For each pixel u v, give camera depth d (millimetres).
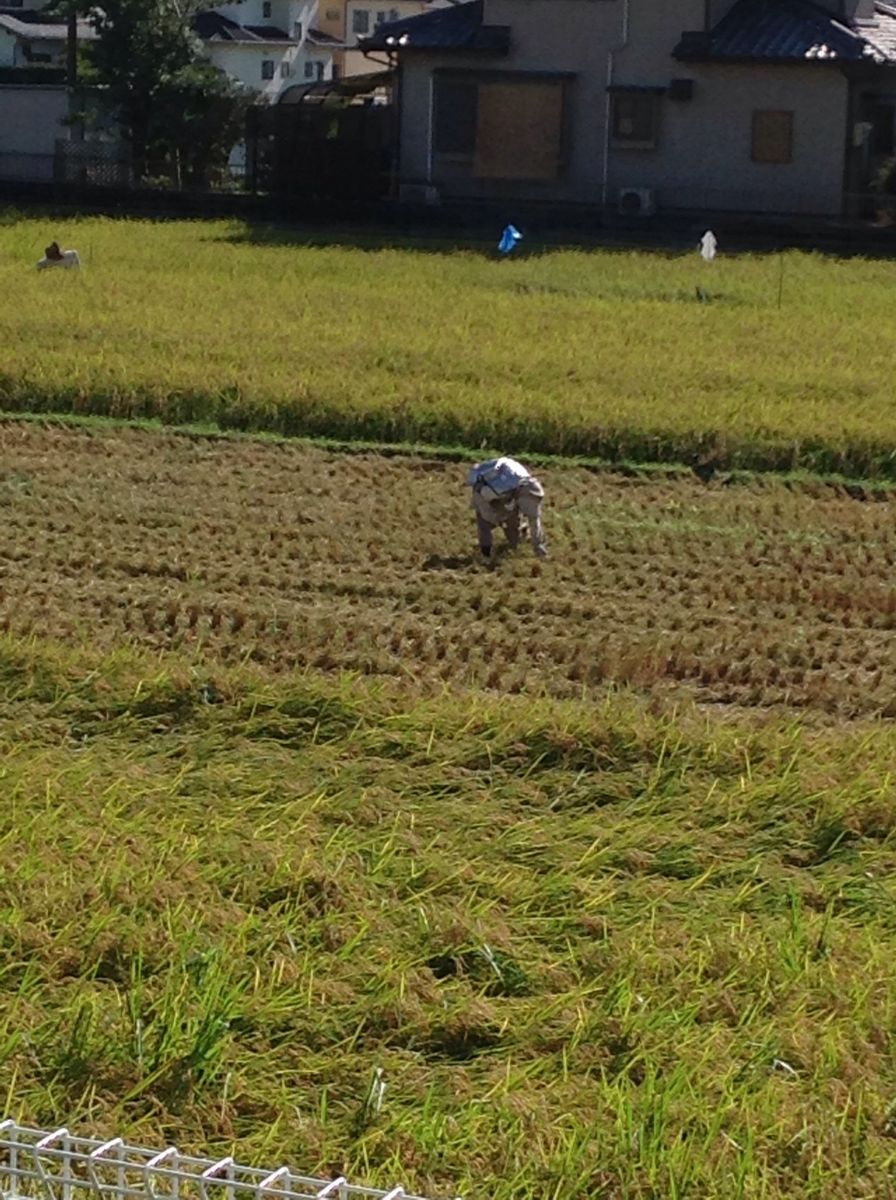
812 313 25000
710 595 12906
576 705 10039
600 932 7629
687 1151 5898
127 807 8688
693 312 24781
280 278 26859
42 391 18016
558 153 38062
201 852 8102
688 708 10328
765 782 9062
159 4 41375
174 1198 4586
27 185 39625
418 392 17969
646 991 7055
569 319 23781
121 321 21938
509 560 13414
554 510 15000
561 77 37719
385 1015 6844
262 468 16172
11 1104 6160
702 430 16859
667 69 37281
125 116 41969
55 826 8266
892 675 11391
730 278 28438
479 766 9406
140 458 16391
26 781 8805
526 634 11852
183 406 17812
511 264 29469
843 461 16672
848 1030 6773
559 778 9219
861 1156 6055
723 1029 6797
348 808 8766
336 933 7422
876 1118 6234
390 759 9430
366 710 9836
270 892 7777
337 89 41812
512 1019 6906
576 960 7379
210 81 41625
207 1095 6297
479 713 9758
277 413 17562
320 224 37375
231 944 7246
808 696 10906
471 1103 6273
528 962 7344
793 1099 6320
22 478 15453
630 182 37906
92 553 13336
